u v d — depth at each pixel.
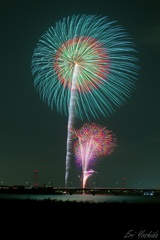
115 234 58.47
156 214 77.75
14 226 60.94
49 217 70.38
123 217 72.69
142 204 102.50
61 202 97.06
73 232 58.34
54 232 57.88
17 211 76.62
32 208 81.75
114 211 80.94
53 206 86.38
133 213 78.56
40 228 60.09
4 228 59.19
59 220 67.62
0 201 95.94
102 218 71.00
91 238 55.47
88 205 91.50
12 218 68.06
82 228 61.44
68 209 81.94
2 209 79.12
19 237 53.97
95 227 62.50
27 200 100.56
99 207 87.69
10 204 88.12
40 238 54.00
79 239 54.59
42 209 80.62
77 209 82.50
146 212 80.75
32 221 65.69
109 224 65.25
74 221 67.06
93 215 74.31
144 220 69.62
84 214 75.31
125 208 87.31
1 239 52.59
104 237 56.47
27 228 59.62
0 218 67.94
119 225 64.62
